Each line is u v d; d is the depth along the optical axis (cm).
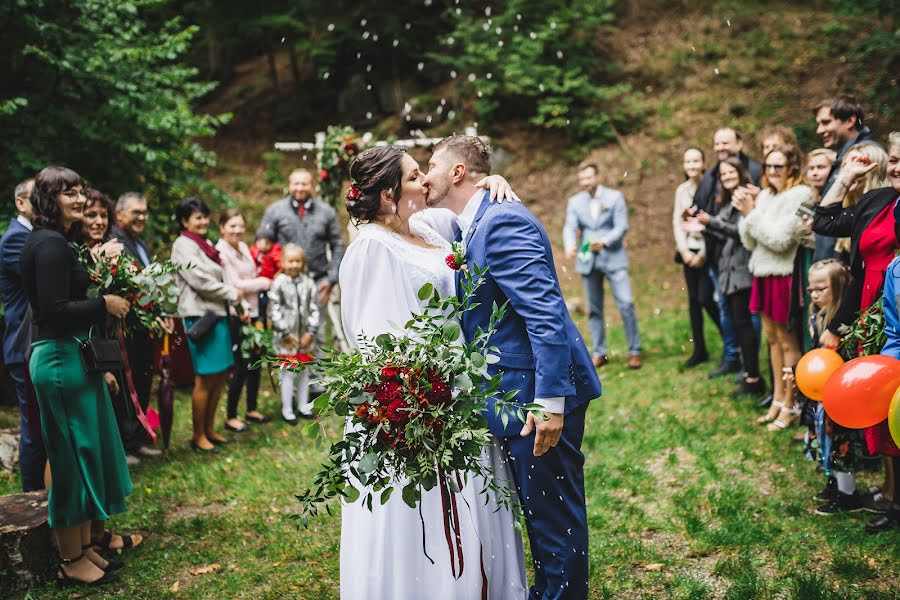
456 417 250
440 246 297
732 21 1395
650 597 338
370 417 251
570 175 1273
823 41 1320
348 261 283
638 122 1303
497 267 278
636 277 1087
